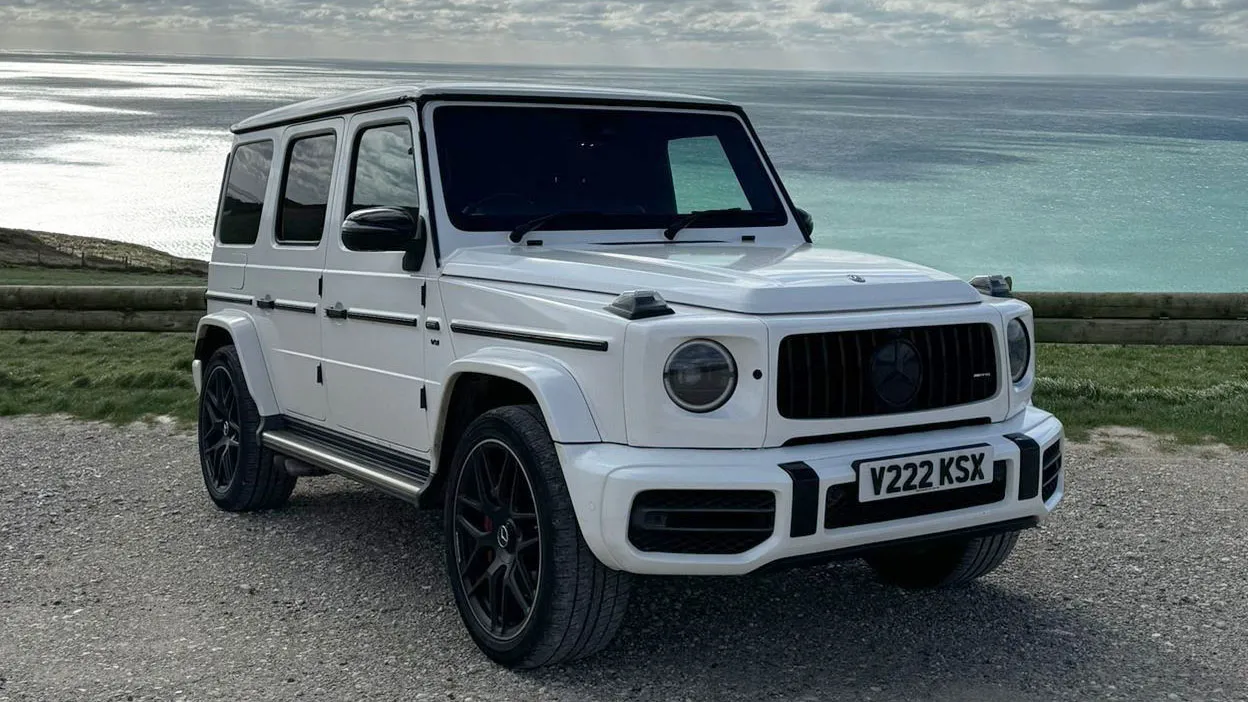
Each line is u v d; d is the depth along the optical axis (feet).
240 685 12.00
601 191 15.11
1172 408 27.76
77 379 32.53
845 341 11.32
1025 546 17.07
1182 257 149.69
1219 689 11.76
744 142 16.74
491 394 13.50
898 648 12.95
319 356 16.57
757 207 16.20
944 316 11.87
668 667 12.40
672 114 16.15
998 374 12.30
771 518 10.82
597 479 10.84
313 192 16.97
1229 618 13.97
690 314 11.21
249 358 18.16
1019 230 174.09
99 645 13.20
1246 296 31.73
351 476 15.11
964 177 268.21
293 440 17.04
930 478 11.38
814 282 11.67
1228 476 21.58
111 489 20.99
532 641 11.71
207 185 249.96
